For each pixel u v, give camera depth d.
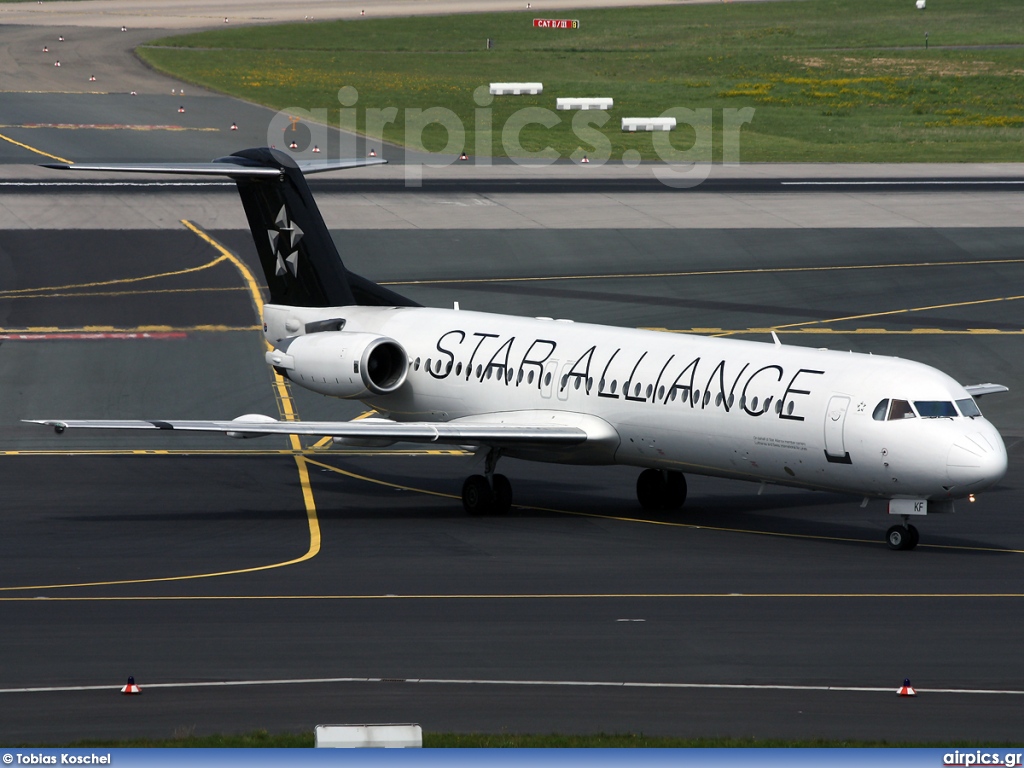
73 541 123.50
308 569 112.12
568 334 140.62
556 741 64.69
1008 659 84.25
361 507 141.50
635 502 144.50
